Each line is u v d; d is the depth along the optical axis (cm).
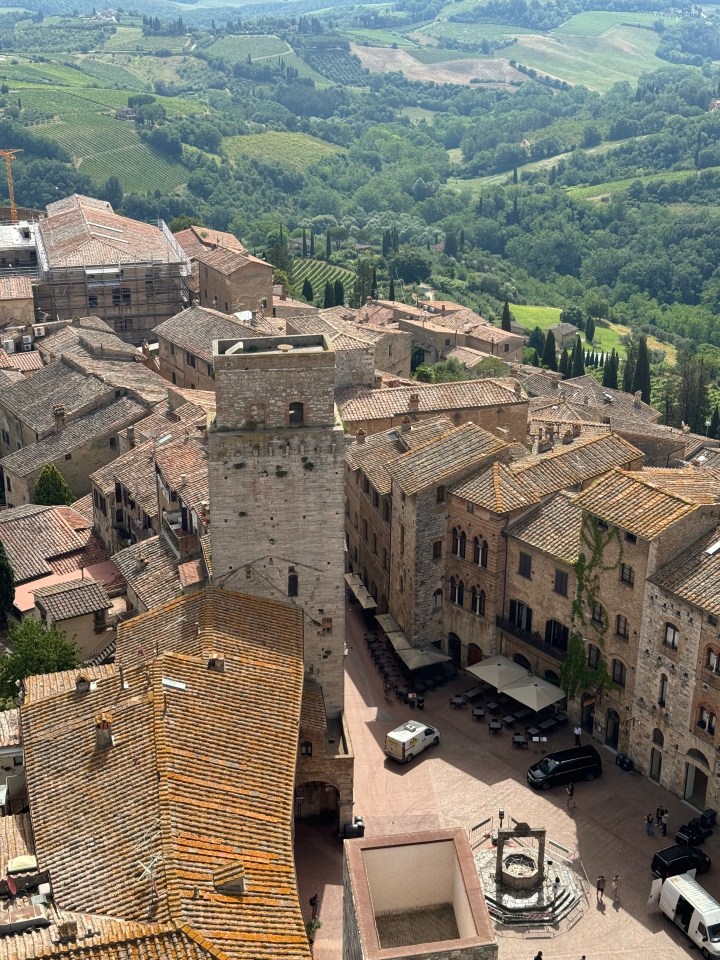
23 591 10100
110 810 5750
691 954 6712
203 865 5381
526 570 9219
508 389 13150
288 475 7562
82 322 16800
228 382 7388
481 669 9312
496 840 7306
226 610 7438
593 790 8225
